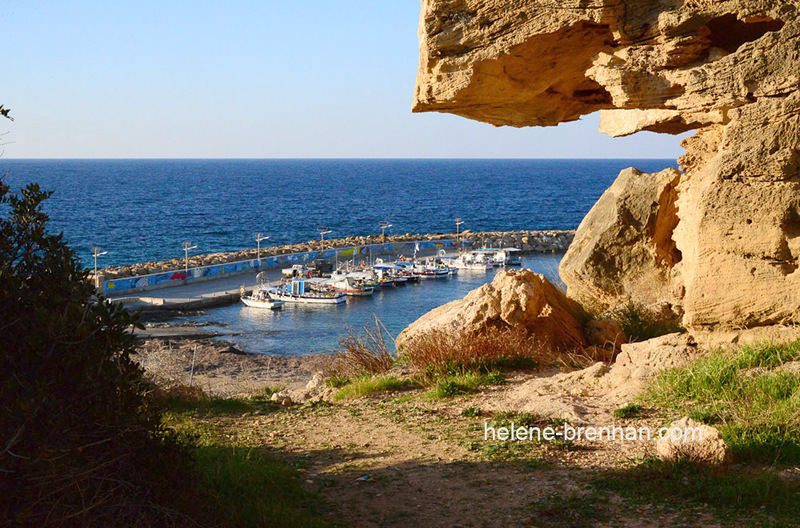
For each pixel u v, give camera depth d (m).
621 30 9.72
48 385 4.14
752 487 5.43
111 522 4.59
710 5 9.09
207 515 5.13
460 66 10.55
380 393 11.40
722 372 8.22
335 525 5.51
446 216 157.88
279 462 7.27
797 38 8.57
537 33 9.78
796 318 8.81
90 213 153.12
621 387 9.17
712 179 9.19
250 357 32.44
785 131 8.66
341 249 84.44
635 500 5.57
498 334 12.60
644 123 12.30
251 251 80.94
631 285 15.62
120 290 57.62
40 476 4.04
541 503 5.72
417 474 6.77
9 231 4.98
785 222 8.76
